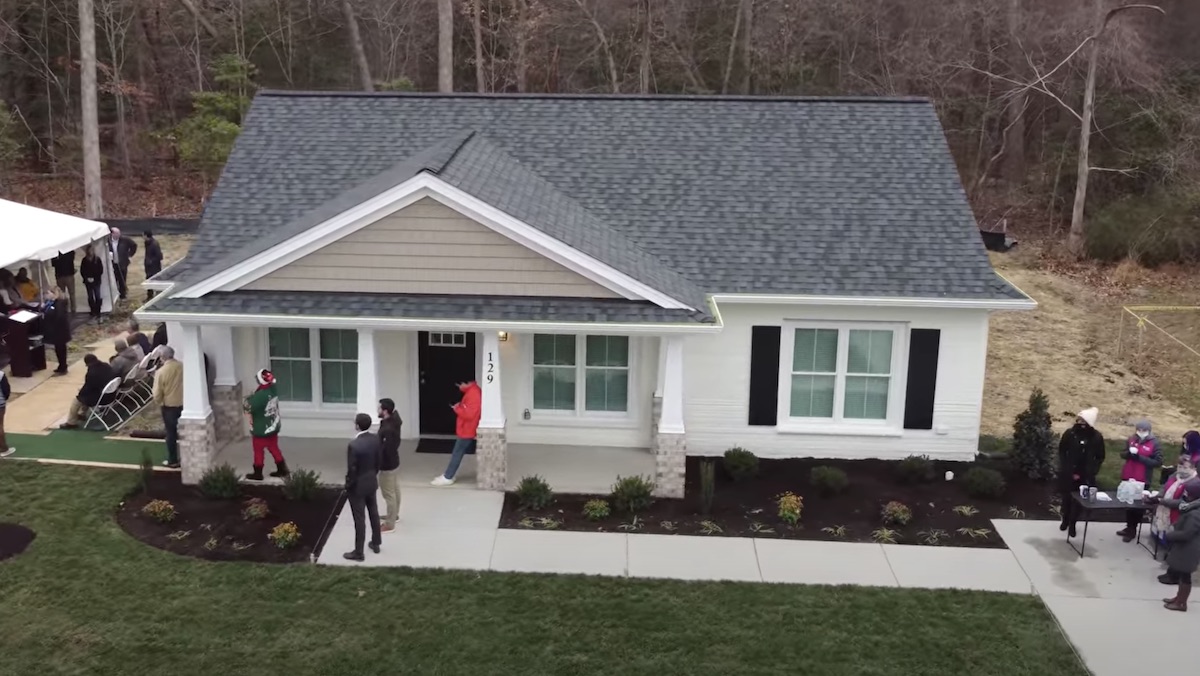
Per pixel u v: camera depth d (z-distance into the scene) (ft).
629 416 57.26
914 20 135.44
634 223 57.16
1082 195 110.52
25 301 70.64
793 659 37.58
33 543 44.04
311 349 57.16
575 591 41.81
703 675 36.45
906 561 45.27
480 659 37.04
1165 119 117.70
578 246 49.75
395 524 46.60
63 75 139.54
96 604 39.65
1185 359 80.84
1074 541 47.26
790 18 138.82
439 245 49.80
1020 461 54.70
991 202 128.88
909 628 39.83
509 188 53.83
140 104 136.46
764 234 56.59
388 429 44.83
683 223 57.26
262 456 50.93
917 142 61.67
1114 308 95.30
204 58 146.82
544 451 56.49
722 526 48.08
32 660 36.06
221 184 59.11
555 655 37.40
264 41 148.56
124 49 138.92
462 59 153.58
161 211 122.31
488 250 49.78
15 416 58.95
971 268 54.70
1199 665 37.86
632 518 48.62
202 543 44.70
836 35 139.03
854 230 56.75
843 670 36.99
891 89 131.44
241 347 56.75
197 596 40.45
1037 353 81.41
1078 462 47.34
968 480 52.39
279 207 57.62
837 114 63.46
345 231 49.49
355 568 43.01
